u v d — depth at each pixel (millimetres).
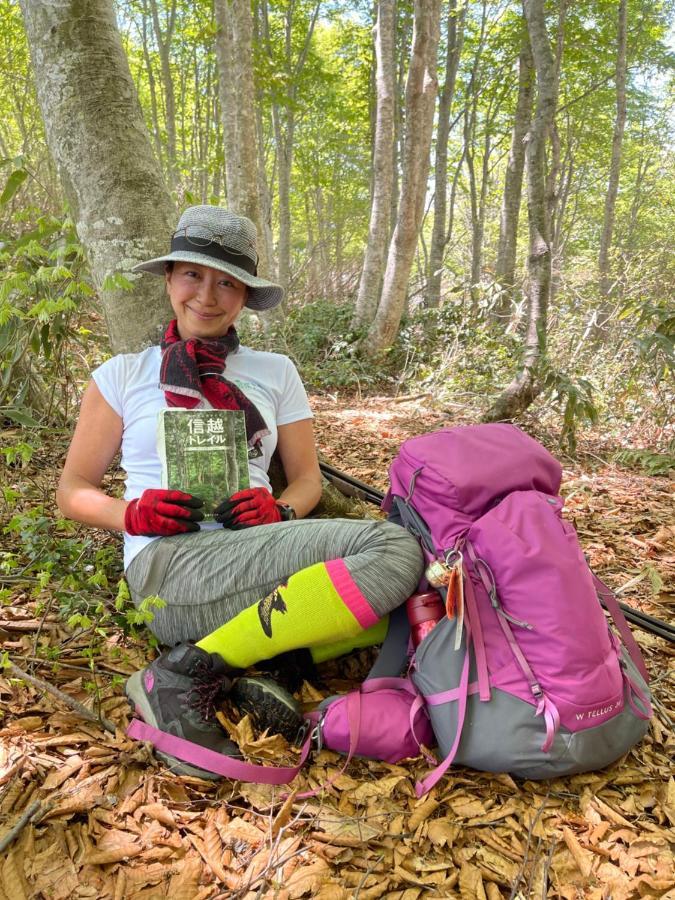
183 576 1769
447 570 1694
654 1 16359
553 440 5793
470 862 1477
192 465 1844
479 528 1671
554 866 1475
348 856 1458
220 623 1765
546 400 5820
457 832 1540
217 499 1863
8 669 1825
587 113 19625
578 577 1620
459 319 8938
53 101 2375
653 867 1476
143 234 2426
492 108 18938
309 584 1667
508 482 1784
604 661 1608
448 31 13602
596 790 1693
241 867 1403
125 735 1684
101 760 1593
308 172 22484
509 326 8484
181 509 1762
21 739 1615
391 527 1803
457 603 1643
